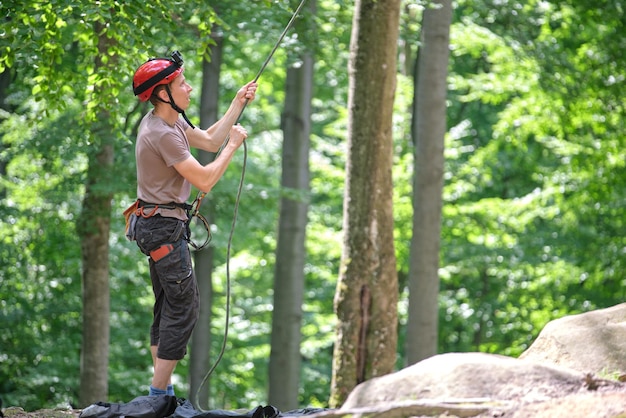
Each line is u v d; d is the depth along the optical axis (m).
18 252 14.73
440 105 12.20
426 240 12.26
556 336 5.26
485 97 16.11
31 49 7.55
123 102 11.17
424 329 12.27
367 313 7.96
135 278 16.08
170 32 8.48
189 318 5.14
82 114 8.83
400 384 4.39
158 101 5.00
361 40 7.87
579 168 15.85
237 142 5.05
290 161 14.62
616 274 16.09
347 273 8.02
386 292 8.00
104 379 12.60
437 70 12.16
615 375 4.83
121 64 7.93
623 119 15.00
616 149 15.30
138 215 5.06
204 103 14.65
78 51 11.77
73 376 15.38
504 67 15.18
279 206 14.98
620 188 16.11
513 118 15.92
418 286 12.29
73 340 15.32
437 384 4.32
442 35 12.16
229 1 11.27
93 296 12.49
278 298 14.55
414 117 14.82
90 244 12.47
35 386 15.40
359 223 7.95
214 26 12.90
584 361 5.04
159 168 4.99
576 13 14.50
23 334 15.15
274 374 14.55
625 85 14.64
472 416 4.06
